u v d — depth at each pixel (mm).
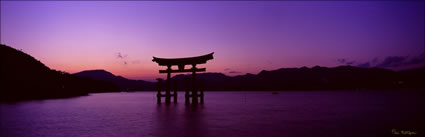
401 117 16016
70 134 10258
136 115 17375
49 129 11492
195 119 15031
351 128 11641
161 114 17953
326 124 12992
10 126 12445
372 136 9742
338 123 13344
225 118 15500
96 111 20969
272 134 10156
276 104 32719
